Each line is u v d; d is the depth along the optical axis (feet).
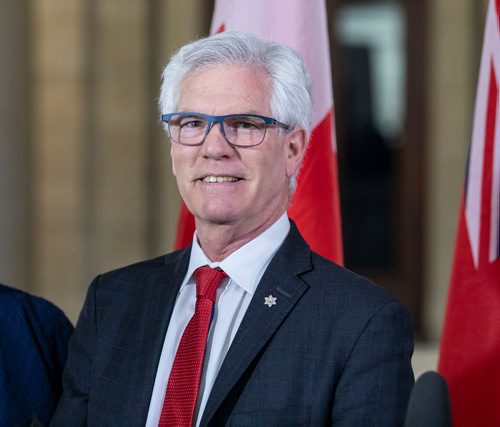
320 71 16.15
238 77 12.05
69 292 37.22
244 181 12.17
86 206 37.22
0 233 35.32
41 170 37.17
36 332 14.73
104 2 37.11
